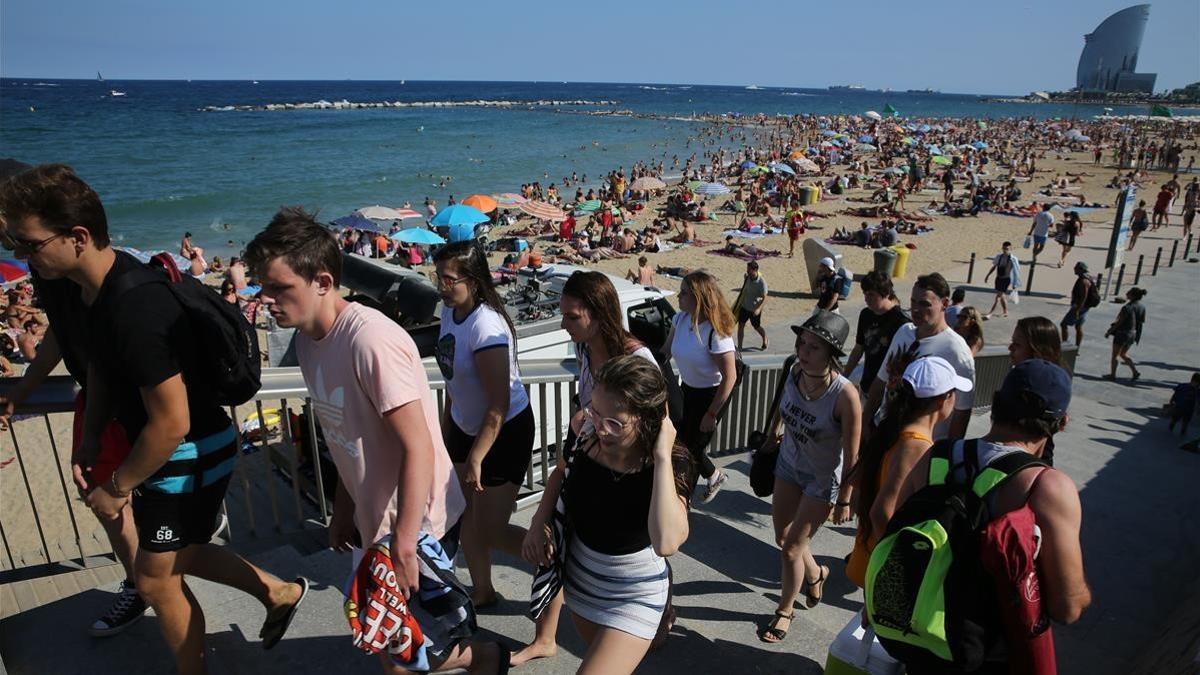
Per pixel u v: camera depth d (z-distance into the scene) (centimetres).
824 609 390
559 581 246
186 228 3122
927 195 3791
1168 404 902
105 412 237
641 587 236
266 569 343
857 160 5272
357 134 8288
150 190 4072
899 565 208
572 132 9169
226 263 2511
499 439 317
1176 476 702
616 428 217
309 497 514
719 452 629
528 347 632
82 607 307
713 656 320
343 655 290
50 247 194
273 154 6147
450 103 17438
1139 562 528
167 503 231
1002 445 222
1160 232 2400
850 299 1692
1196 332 1318
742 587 382
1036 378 221
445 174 5097
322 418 224
